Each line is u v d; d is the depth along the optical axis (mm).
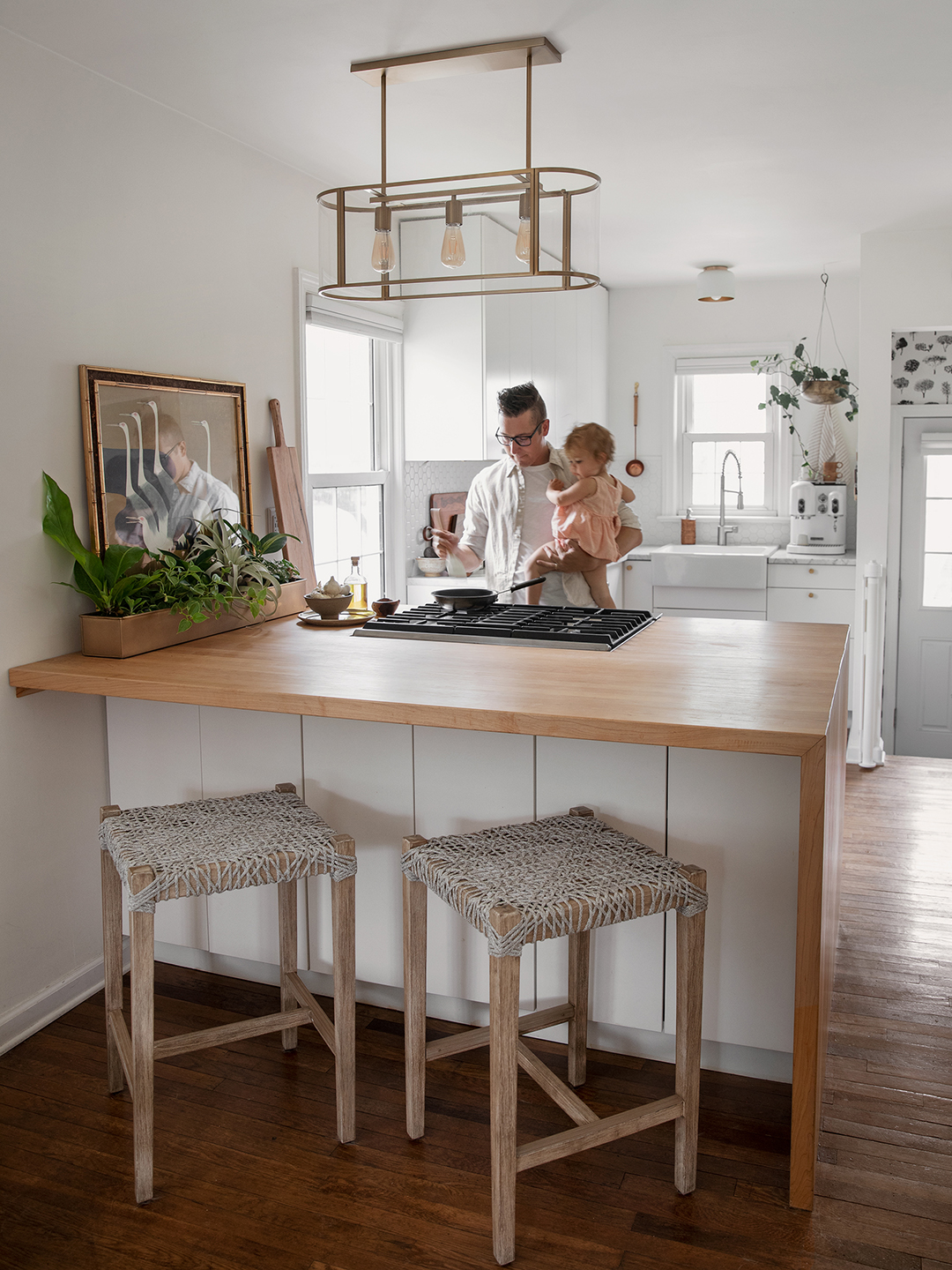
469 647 2727
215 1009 2633
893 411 5652
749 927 2191
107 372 2688
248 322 3309
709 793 2180
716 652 2648
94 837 2773
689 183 3697
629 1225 1874
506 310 4348
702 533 6234
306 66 2590
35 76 2439
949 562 5695
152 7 2236
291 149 3291
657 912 1850
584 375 5527
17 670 2463
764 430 6102
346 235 2545
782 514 6094
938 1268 1765
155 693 2328
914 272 4523
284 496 3438
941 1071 2363
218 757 2639
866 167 3508
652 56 2541
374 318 4035
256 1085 2320
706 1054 2359
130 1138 2145
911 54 2533
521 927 1710
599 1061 2385
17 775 2520
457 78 2660
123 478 2764
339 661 2547
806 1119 1889
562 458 3986
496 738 2336
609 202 3965
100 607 2658
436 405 4250
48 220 2502
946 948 2980
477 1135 2133
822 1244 1823
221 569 2959
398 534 4371
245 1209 1926
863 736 4914
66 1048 2500
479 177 2361
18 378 2445
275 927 2637
